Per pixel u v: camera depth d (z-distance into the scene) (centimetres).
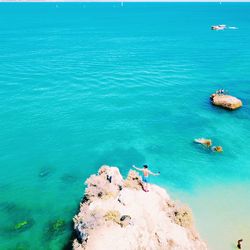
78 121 4775
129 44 11812
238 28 17638
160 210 2378
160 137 4378
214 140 4322
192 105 5566
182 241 2125
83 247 1947
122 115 5053
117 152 3978
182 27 18238
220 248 2520
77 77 6925
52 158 3797
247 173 3572
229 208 2995
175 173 3541
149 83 6675
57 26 18600
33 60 8519
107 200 2394
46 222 2717
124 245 1950
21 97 5597
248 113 5256
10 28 17088
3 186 3231
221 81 7031
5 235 2555
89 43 11931
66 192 3164
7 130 4397
